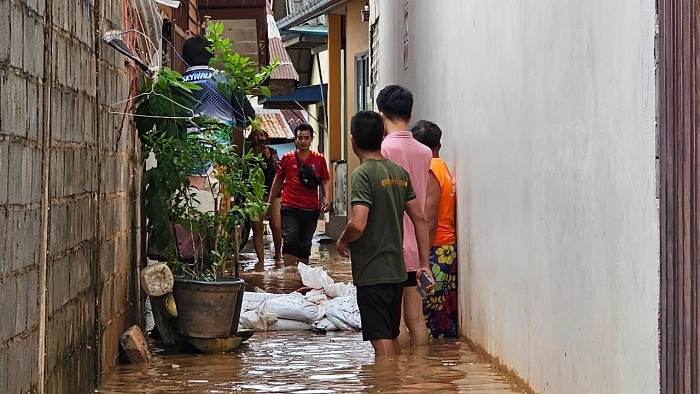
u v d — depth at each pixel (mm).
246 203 8914
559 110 5719
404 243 8336
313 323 9883
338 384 6930
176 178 8461
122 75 7715
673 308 3996
